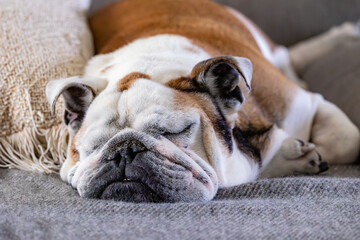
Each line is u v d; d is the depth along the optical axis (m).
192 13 1.46
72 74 1.32
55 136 1.26
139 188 1.10
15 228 1.02
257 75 1.31
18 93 1.27
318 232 1.02
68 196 1.14
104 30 1.49
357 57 1.58
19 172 1.24
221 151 1.16
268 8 1.98
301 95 1.37
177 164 1.11
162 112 1.13
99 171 1.11
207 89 1.17
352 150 1.36
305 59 1.86
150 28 1.38
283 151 1.28
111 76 1.21
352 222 1.04
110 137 1.13
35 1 1.43
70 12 1.49
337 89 1.52
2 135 1.27
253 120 1.25
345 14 2.01
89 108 1.17
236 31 1.47
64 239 1.00
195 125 1.14
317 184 1.15
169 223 1.03
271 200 1.11
